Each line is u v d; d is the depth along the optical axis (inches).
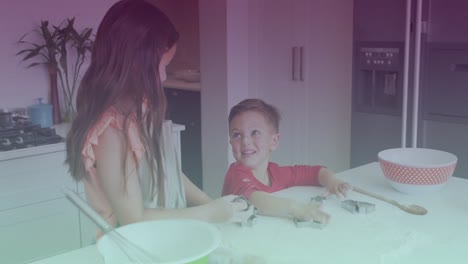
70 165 54.3
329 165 140.7
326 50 136.6
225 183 64.9
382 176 71.8
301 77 143.2
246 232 52.5
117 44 52.1
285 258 46.8
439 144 111.0
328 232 52.4
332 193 63.7
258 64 153.5
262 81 153.4
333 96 136.7
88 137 51.8
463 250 48.2
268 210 56.8
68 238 103.1
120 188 51.5
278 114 68.2
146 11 53.4
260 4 150.3
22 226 100.3
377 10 115.7
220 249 46.4
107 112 51.8
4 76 122.7
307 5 139.3
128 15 52.5
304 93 143.6
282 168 68.4
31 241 101.0
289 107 147.8
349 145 135.0
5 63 122.6
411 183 62.9
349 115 133.8
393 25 113.3
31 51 123.4
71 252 48.9
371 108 121.1
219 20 150.6
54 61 125.1
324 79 138.3
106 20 53.1
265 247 49.0
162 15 54.5
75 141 53.0
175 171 60.1
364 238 50.8
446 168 62.8
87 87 53.2
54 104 126.5
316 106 141.4
